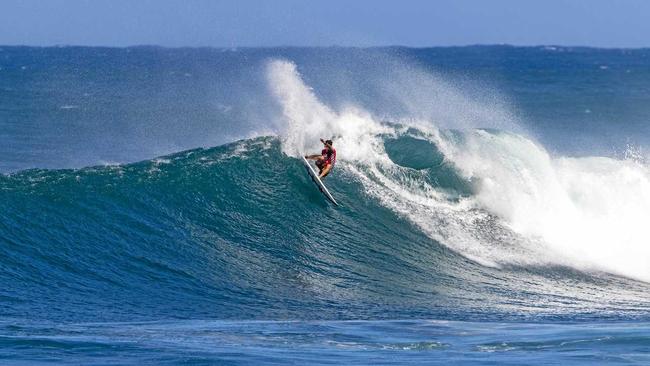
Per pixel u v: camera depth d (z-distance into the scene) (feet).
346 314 204.33
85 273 219.61
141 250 233.55
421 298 222.07
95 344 160.25
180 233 243.40
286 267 238.07
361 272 239.71
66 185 249.55
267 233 252.21
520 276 244.42
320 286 227.20
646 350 157.69
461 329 183.52
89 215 241.35
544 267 252.42
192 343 164.35
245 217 255.91
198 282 222.28
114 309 200.75
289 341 168.96
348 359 152.25
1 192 241.35
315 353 157.07
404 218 268.82
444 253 254.68
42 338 164.04
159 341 165.27
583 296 229.66
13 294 204.13
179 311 202.28
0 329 173.58
